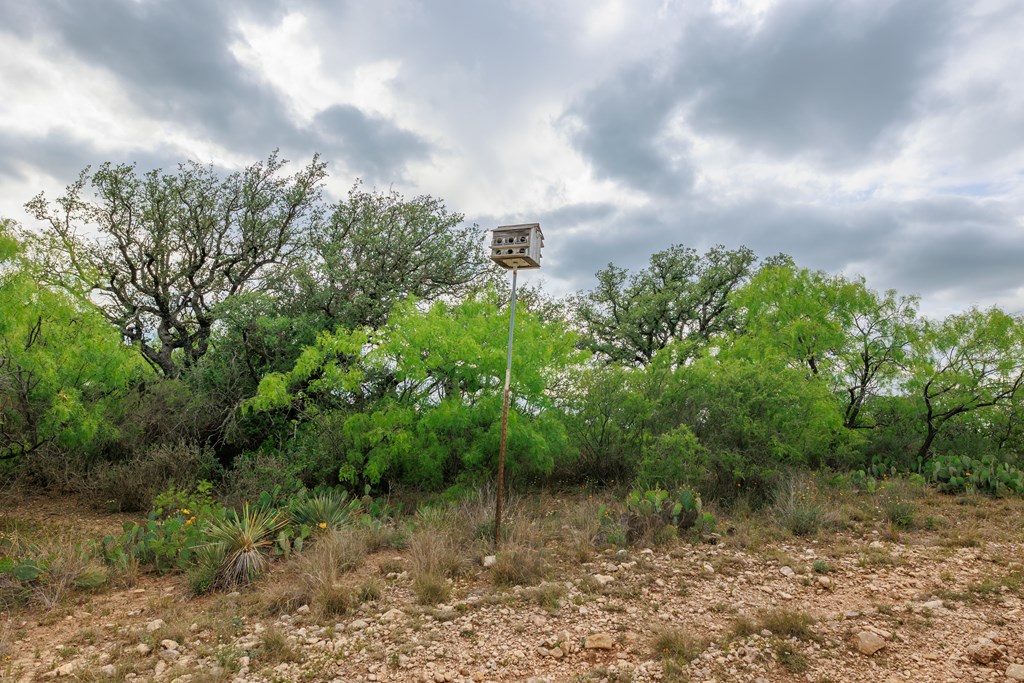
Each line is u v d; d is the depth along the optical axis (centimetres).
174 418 1407
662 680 441
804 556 732
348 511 978
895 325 1504
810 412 1162
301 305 1783
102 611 629
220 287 1945
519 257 847
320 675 468
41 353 1042
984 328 1420
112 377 1230
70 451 1271
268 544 806
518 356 1164
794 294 1647
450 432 1216
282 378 1305
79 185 1778
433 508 1019
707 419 1179
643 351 2752
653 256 2816
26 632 573
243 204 1905
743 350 1634
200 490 1128
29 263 1083
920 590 604
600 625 550
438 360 1162
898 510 880
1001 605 556
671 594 620
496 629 547
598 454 1312
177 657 511
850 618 537
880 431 1525
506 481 1209
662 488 1109
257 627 575
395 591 653
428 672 470
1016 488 1055
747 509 972
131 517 1134
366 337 1250
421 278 1925
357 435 1178
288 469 1189
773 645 486
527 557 706
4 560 671
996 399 1414
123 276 1827
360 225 1908
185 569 748
